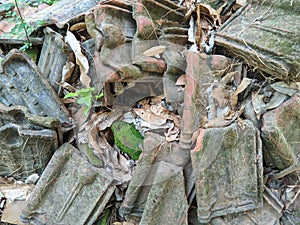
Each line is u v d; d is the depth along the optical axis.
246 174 2.20
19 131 2.25
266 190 2.23
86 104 2.24
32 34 2.49
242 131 2.19
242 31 2.29
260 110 2.22
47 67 2.43
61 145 2.32
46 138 2.26
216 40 2.31
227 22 2.35
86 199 2.25
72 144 2.34
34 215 2.29
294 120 2.24
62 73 2.38
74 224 2.24
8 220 2.32
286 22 2.25
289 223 2.23
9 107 2.30
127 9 2.33
